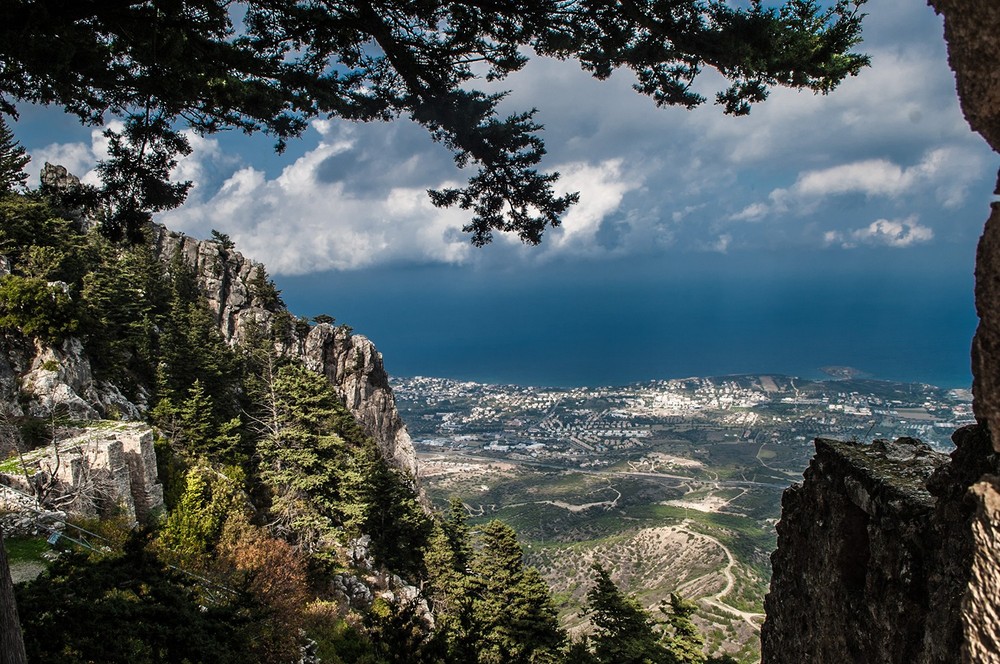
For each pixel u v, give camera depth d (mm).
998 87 2418
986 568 2480
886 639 4922
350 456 40906
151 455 28172
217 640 12094
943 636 3641
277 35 8211
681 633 23984
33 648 9133
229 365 55219
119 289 51031
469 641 16859
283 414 33469
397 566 38438
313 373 34219
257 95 7957
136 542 12336
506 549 30875
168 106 8336
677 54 7664
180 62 7227
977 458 3699
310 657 20703
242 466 38906
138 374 45500
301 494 32781
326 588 28328
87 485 24281
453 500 42000
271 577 22984
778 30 6574
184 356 47375
